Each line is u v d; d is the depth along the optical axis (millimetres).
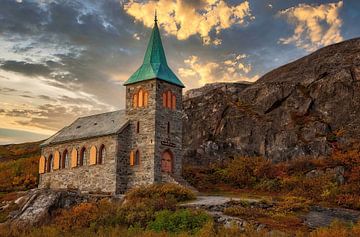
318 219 34625
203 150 62938
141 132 49688
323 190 43719
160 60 52219
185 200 40625
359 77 62406
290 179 48344
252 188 49719
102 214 36719
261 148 60844
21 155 83500
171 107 50969
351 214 36938
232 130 64938
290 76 69750
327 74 65625
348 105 60750
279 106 65125
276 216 34312
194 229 31500
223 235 29188
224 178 52938
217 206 36469
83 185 52000
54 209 41812
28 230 35812
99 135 50906
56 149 56688
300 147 56844
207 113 70312
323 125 58969
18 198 47062
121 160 49531
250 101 68438
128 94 51719
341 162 50906
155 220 33594
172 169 49969
